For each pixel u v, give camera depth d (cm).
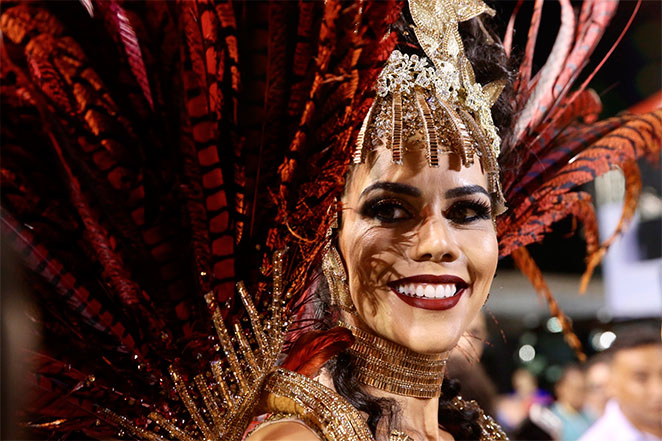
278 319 82
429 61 92
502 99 107
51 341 75
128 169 73
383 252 86
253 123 79
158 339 78
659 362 240
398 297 87
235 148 78
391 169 86
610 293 386
